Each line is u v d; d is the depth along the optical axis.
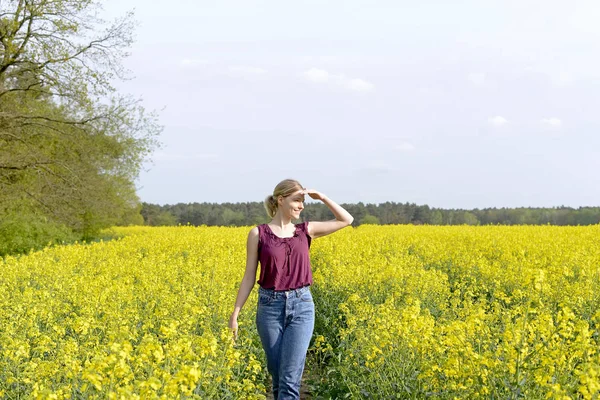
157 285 9.04
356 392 5.79
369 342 6.14
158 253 16.30
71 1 21.58
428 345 5.30
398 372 5.38
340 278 10.41
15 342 5.81
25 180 24.81
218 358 5.22
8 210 22.70
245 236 21.72
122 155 27.48
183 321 6.55
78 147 25.62
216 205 64.88
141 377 4.52
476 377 4.56
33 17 21.41
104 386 4.16
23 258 14.43
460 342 4.90
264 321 5.09
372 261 12.32
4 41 21.34
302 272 5.12
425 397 5.05
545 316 5.18
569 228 27.31
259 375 6.90
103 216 29.66
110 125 25.89
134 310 7.29
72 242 26.17
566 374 4.37
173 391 3.74
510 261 12.98
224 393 5.43
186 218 63.81
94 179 25.92
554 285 9.11
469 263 13.01
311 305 5.16
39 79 22.94
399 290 9.48
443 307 8.29
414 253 17.17
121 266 11.95
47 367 5.22
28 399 4.84
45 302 8.14
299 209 5.25
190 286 9.25
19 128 23.67
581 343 4.73
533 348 4.70
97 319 7.25
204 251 15.93
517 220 53.75
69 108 26.03
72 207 25.48
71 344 5.52
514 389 4.30
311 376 7.54
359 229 30.09
